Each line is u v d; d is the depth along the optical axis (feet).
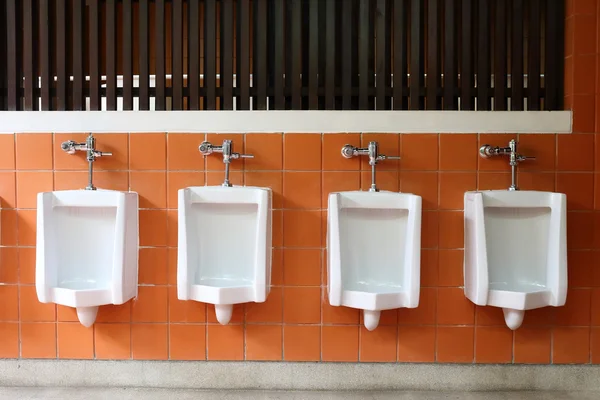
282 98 6.48
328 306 6.31
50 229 5.74
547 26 6.50
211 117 6.26
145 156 6.26
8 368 6.38
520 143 6.28
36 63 6.59
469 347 6.34
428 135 6.27
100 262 6.04
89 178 6.01
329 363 6.36
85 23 6.64
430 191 6.27
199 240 5.93
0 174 6.28
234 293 5.54
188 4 6.46
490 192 5.84
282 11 6.40
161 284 6.31
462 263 6.29
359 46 6.48
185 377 6.36
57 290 5.61
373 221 5.98
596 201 6.28
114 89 6.48
